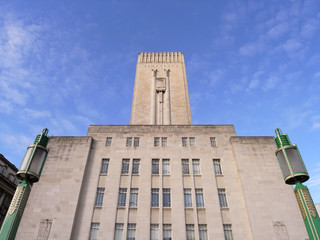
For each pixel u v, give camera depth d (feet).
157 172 103.60
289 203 91.56
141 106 157.89
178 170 103.45
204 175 102.01
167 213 92.89
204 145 111.34
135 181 100.83
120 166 104.73
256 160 103.35
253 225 86.63
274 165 101.86
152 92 164.45
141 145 111.55
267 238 83.82
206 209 93.25
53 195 94.17
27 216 88.94
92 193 96.99
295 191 40.06
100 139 113.91
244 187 95.81
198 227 89.66
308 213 36.70
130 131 116.78
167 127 118.21
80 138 111.65
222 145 111.45
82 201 94.89
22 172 39.50
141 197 96.12
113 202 94.73
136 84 169.89
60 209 90.94
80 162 103.96
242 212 92.58
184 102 160.04
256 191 94.58
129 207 94.12
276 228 85.81
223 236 87.15
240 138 110.93
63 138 111.55
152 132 116.37
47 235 85.05
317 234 34.63
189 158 107.04
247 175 98.99
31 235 84.94
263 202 91.86
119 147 111.04
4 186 147.43
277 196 93.30
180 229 88.79
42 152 43.24
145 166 104.53
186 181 100.73
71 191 95.35
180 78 173.68
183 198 95.96
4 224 34.76
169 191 98.48
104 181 100.68
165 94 163.84
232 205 94.22
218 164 106.32
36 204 91.81
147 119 151.64
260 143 108.88
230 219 91.09
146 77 174.50
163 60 187.52
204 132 116.16
